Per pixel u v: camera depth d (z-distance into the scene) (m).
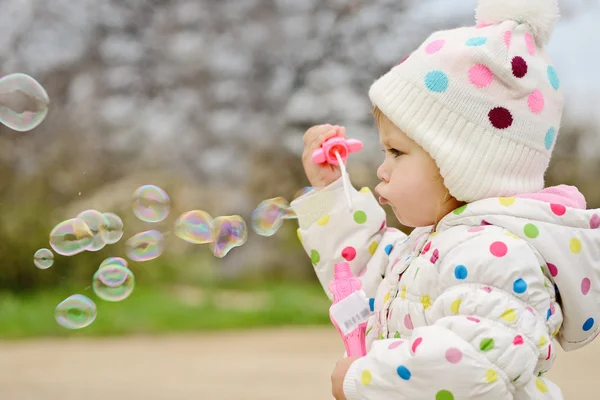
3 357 6.60
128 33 14.77
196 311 9.34
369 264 2.23
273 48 15.02
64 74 14.16
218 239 2.39
